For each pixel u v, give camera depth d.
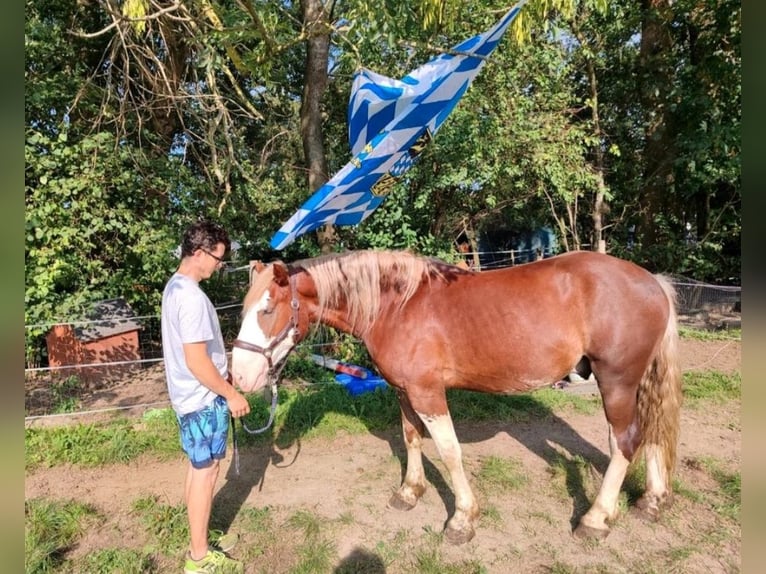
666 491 2.76
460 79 2.62
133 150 6.12
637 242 9.20
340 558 2.51
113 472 3.50
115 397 5.23
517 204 7.99
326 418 4.18
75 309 5.44
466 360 2.55
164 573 2.45
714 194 8.53
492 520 2.77
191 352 2.07
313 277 2.59
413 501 2.94
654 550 2.50
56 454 3.66
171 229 6.30
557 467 3.30
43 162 5.32
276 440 3.90
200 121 5.86
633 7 8.01
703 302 7.68
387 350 2.61
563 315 2.49
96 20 7.02
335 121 7.80
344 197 2.89
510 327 2.48
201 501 2.27
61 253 5.51
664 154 8.45
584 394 4.71
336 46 6.38
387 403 4.44
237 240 7.00
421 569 2.40
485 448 3.67
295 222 2.74
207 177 7.27
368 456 3.64
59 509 2.95
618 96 8.69
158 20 4.71
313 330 2.72
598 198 8.38
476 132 5.73
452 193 6.87
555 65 6.40
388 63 5.96
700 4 7.34
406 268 2.65
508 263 10.74
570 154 6.76
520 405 4.38
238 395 2.21
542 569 2.40
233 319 7.40
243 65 5.05
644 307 2.48
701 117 7.59
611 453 2.62
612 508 2.61
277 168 7.56
